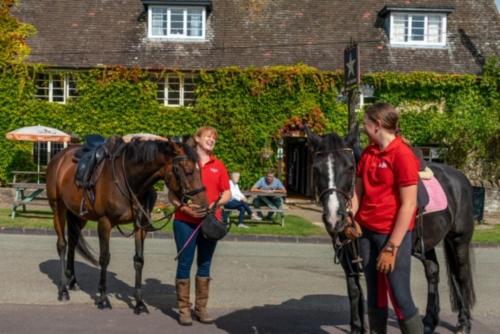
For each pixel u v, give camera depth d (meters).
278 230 15.56
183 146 6.38
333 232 5.00
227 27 25.03
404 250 4.50
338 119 23.20
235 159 23.38
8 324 6.28
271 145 23.38
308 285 8.90
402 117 23.25
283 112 23.23
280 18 25.61
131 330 6.23
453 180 6.47
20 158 23.36
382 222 4.56
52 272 9.12
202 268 6.62
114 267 9.86
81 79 23.11
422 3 25.33
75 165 7.79
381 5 26.38
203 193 6.30
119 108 23.19
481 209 18.97
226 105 23.20
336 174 5.02
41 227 14.52
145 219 7.05
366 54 24.16
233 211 19.33
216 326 6.49
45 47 23.73
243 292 8.23
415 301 8.21
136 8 25.78
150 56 23.62
